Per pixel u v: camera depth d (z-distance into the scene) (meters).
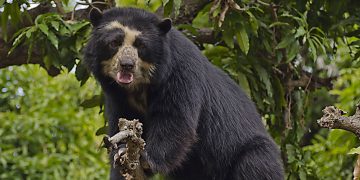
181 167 10.88
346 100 15.74
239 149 10.88
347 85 18.89
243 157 10.84
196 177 11.02
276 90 12.64
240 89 11.37
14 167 17.52
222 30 11.75
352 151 8.25
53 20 11.59
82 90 19.47
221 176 10.97
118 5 12.55
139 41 9.99
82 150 18.62
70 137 18.70
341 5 12.71
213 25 12.08
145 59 10.03
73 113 18.97
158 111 10.18
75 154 18.53
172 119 10.10
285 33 12.27
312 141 17.80
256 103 12.40
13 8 11.84
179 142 10.06
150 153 10.02
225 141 10.79
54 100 19.50
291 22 12.35
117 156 8.28
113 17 10.27
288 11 12.56
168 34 10.29
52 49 11.78
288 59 11.83
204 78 10.46
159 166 9.96
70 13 12.51
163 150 10.03
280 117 12.91
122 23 10.11
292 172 12.93
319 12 12.95
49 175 17.69
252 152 10.86
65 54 11.86
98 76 10.32
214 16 11.45
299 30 11.69
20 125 18.25
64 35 11.70
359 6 12.88
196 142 10.73
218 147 10.77
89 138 18.86
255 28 11.68
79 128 18.92
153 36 10.08
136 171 8.35
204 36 12.73
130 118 10.68
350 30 13.62
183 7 12.93
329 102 19.89
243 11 11.69
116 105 10.58
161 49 10.12
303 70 13.25
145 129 10.63
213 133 10.70
